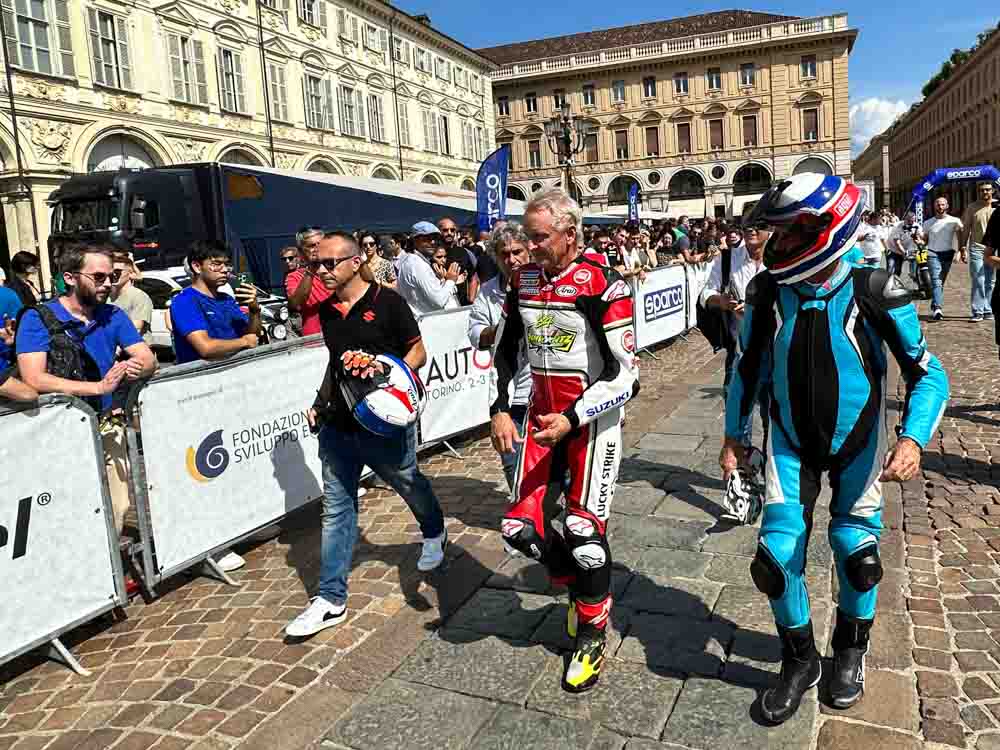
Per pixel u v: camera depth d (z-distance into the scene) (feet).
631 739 8.26
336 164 107.65
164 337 40.88
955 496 14.62
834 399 7.79
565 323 8.88
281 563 13.71
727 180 168.55
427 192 64.54
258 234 47.47
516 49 198.59
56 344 12.03
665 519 14.34
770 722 8.32
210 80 85.20
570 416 8.45
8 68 62.75
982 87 173.88
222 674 10.02
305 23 100.73
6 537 9.83
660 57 168.14
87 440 10.80
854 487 8.11
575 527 8.97
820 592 11.19
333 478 11.05
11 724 9.22
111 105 72.69
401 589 12.17
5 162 64.44
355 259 10.89
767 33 162.20
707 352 33.65
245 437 13.79
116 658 10.64
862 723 8.27
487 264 25.32
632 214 74.49
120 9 73.82
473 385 20.34
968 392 22.58
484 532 14.37
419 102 129.18
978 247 35.96
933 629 10.03
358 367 10.71
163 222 44.98
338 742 8.52
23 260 27.94
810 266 7.54
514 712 8.84
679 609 10.97
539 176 180.96
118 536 11.68
